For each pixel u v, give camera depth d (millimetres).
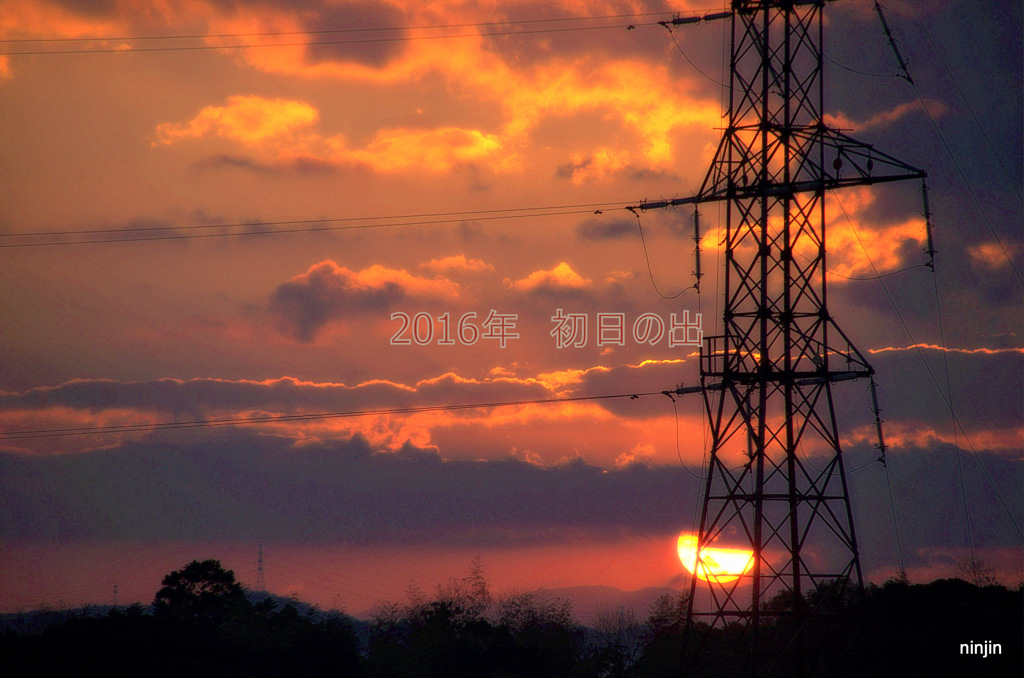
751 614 157000
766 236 166750
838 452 160875
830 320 163500
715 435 165625
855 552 159125
